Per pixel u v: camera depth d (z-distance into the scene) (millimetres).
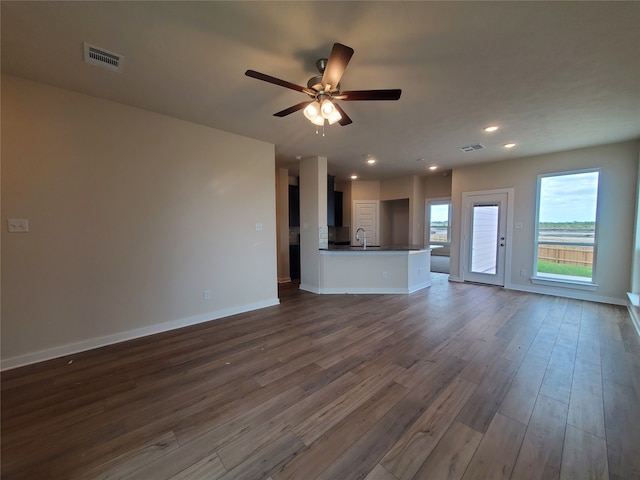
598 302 4254
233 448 1530
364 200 7738
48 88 2455
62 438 1601
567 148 4348
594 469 1379
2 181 2289
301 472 1377
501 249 5316
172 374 2281
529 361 2465
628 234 4008
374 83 2398
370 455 1477
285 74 2281
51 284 2521
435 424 1701
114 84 2443
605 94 2584
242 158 3811
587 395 1978
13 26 1702
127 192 2902
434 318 3605
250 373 2293
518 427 1672
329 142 4070
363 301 4438
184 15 1626
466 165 5633
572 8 1560
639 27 1697
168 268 3209
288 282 6012
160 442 1573
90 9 1567
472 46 1907
